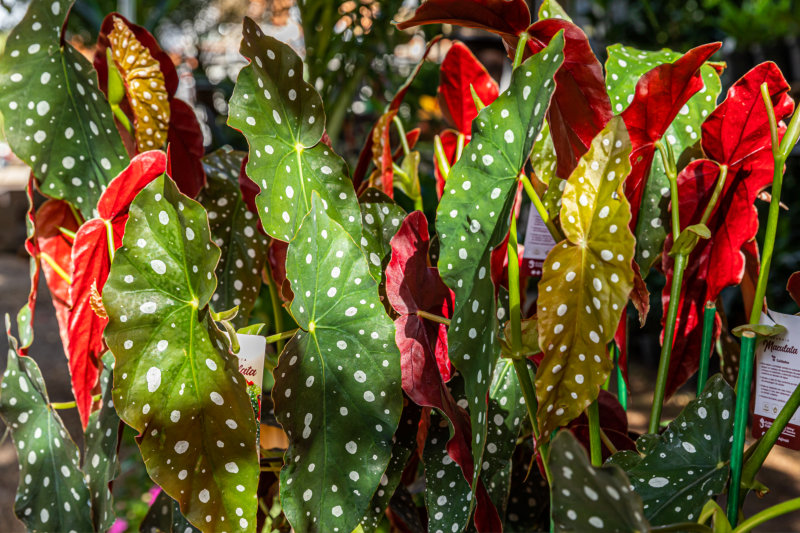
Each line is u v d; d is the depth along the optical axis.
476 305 0.56
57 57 0.63
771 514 0.54
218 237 0.76
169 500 0.71
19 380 0.71
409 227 0.65
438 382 0.63
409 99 1.98
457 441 0.61
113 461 0.65
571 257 0.57
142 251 0.57
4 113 0.62
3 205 7.07
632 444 0.71
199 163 0.76
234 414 0.58
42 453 0.69
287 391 0.60
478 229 0.57
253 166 0.61
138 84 0.69
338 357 0.60
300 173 0.64
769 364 0.65
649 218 0.70
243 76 0.62
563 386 0.57
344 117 1.81
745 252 0.71
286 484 0.59
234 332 0.61
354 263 0.61
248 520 0.58
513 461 0.78
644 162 0.66
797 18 2.90
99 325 0.67
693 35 3.04
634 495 0.49
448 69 0.82
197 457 0.58
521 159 0.57
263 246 0.77
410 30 1.76
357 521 0.59
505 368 0.69
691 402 0.61
